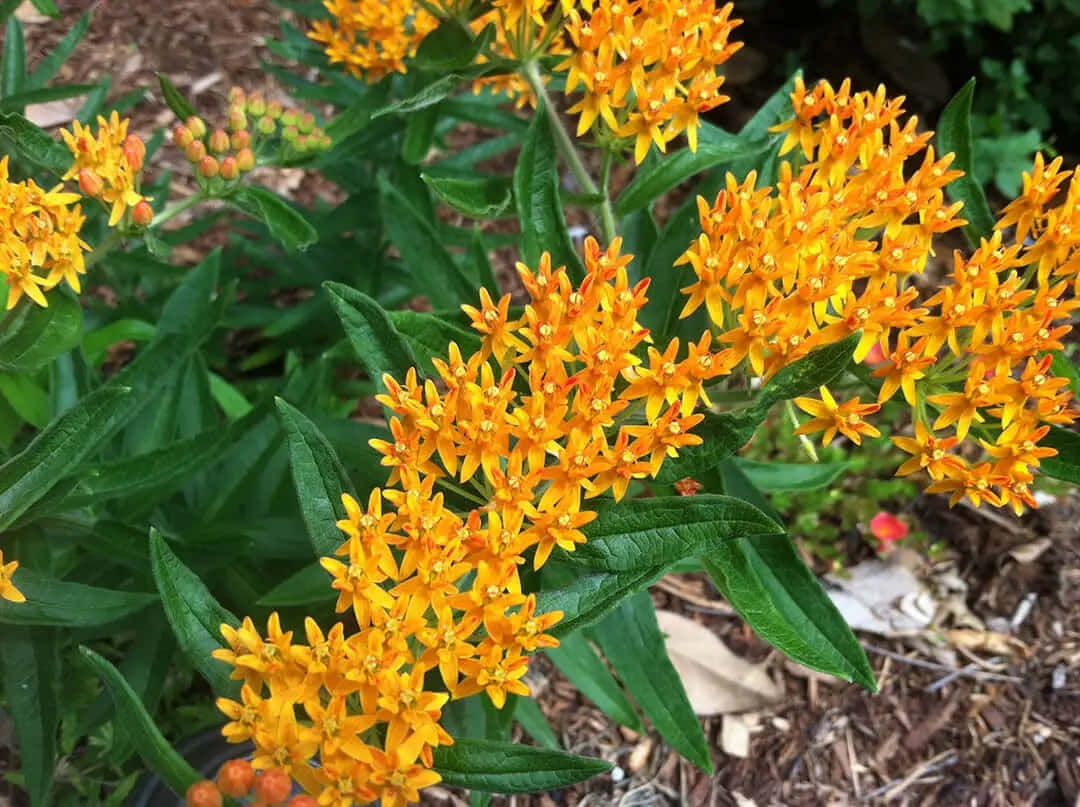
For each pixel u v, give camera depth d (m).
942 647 0.50
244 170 0.31
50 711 0.27
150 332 0.42
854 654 0.28
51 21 0.74
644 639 0.34
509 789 0.20
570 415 0.24
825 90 0.27
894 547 0.53
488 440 0.22
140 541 0.30
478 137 0.73
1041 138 0.74
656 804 0.45
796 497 0.53
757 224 0.24
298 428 0.22
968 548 0.54
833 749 0.47
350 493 0.23
